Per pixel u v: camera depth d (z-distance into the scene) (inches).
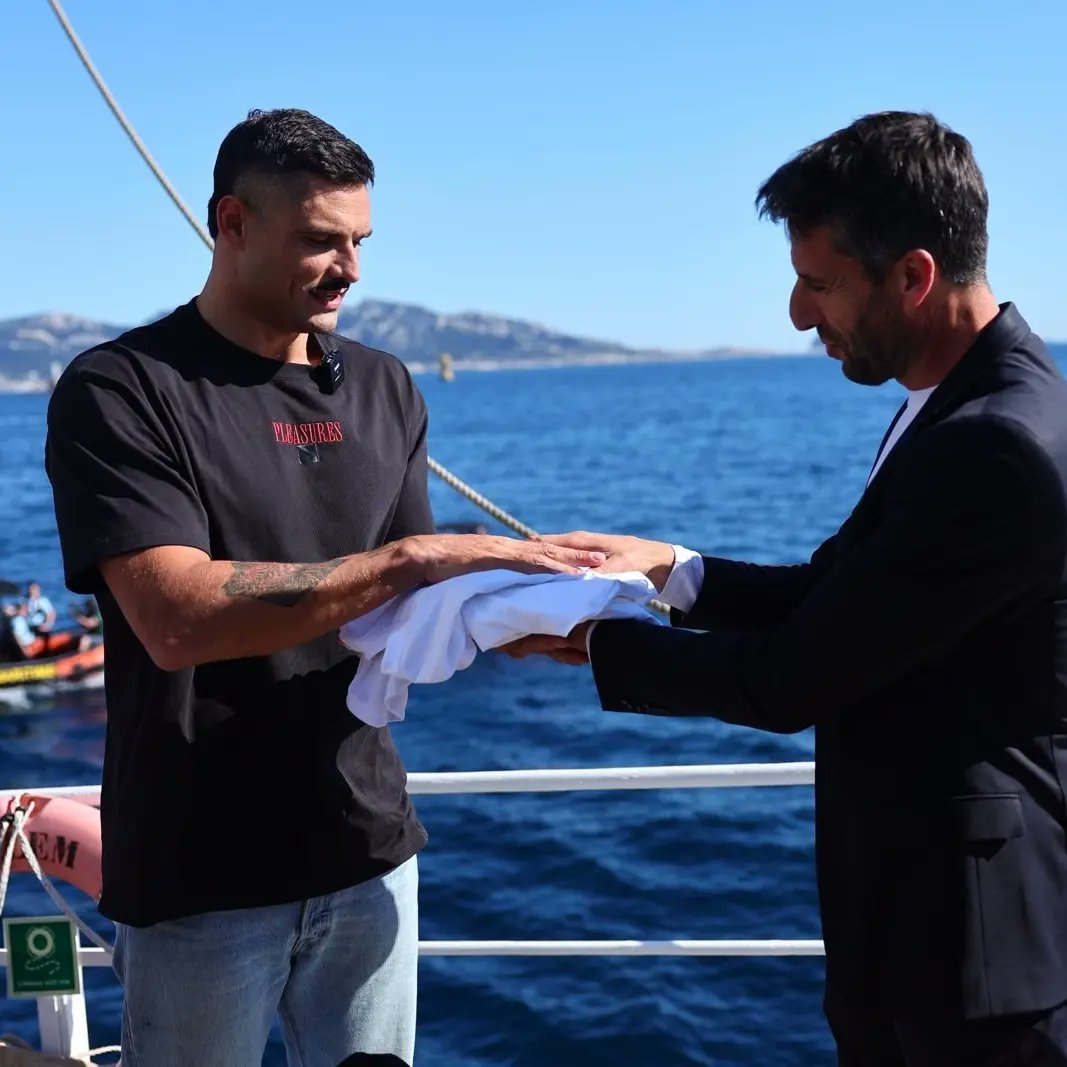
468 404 5438.0
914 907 73.3
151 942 90.4
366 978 98.4
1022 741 72.8
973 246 73.9
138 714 89.3
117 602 87.4
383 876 97.9
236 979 91.3
